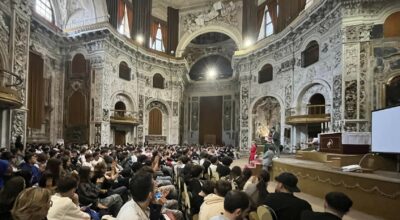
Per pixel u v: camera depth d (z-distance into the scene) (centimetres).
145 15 2536
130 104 2308
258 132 2170
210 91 3212
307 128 1747
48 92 1870
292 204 328
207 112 3194
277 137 1230
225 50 3219
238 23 2758
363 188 575
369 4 1311
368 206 562
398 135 623
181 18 2959
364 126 1275
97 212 459
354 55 1317
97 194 487
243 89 2358
